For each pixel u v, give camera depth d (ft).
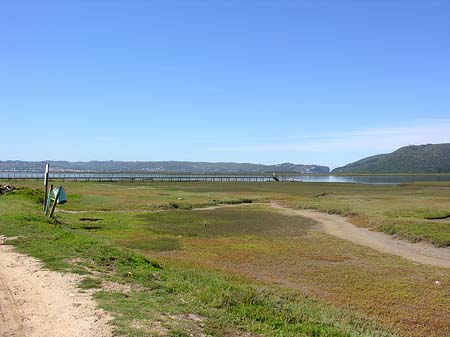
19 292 30.96
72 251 46.39
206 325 26.63
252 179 495.82
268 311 32.27
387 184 368.48
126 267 42.52
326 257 75.46
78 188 234.79
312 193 238.89
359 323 37.06
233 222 120.57
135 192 220.23
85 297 30.42
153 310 28.27
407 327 41.34
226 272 57.62
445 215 125.49
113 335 23.32
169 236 94.89
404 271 66.08
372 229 110.01
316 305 42.34
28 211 80.12
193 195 205.57
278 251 79.92
